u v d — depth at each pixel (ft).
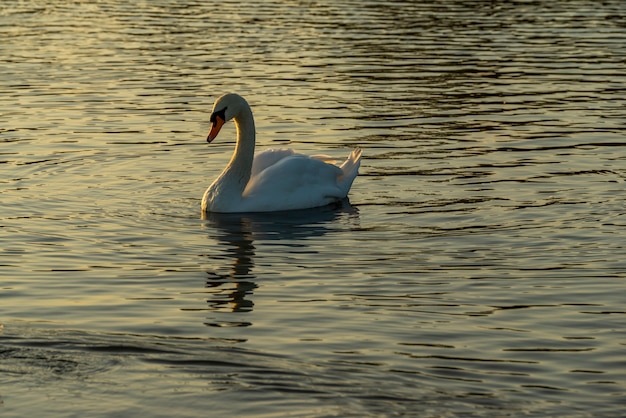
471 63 92.89
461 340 36.35
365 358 34.37
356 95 80.74
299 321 38.22
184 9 124.47
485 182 58.75
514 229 50.42
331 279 43.50
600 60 94.02
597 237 48.98
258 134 69.46
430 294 41.52
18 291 41.55
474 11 121.49
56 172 60.64
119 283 42.80
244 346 35.29
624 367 34.01
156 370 32.76
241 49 99.09
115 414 29.71
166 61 93.76
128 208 54.49
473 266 45.09
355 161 58.80
